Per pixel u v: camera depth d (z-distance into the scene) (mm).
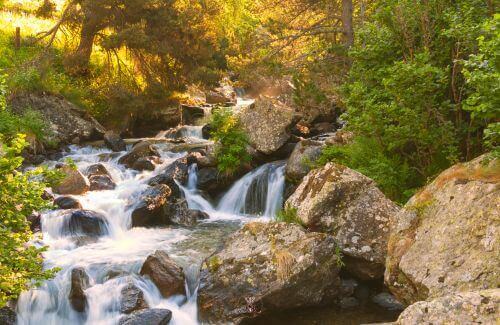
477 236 6133
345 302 8195
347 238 8461
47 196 12234
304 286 7863
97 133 19844
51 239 10664
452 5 9477
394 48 10289
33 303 8242
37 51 23328
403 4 9570
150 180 13727
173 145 18031
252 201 13711
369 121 9391
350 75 11250
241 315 7789
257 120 14883
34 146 16781
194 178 14461
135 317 7582
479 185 6543
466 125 9023
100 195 13062
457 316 4168
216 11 22469
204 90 28375
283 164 13875
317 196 8961
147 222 12031
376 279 8352
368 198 8812
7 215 5934
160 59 22391
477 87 5984
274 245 8422
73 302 8234
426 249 6641
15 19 27266
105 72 22969
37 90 19344
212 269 8500
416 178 9875
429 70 8172
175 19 21156
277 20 18156
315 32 17438
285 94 21156
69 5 21312
